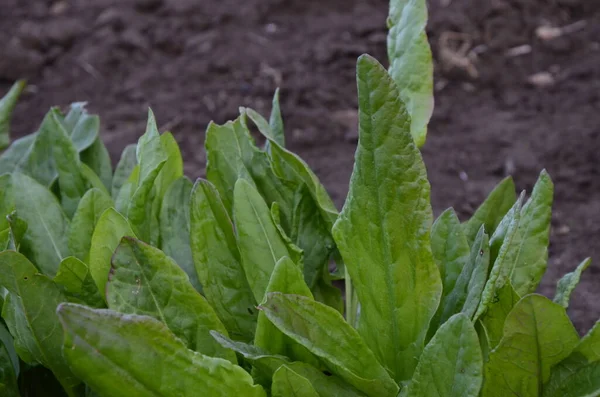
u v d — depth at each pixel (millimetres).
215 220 935
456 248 944
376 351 923
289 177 1000
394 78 971
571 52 2348
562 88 2203
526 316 853
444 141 2018
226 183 1000
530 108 2137
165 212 983
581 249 1597
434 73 2295
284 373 858
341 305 1020
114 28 2453
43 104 2184
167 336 835
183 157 1944
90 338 810
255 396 863
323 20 2498
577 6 2504
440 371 851
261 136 1903
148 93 2199
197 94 2182
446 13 2426
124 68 2314
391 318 909
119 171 1062
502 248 868
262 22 2498
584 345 860
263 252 936
